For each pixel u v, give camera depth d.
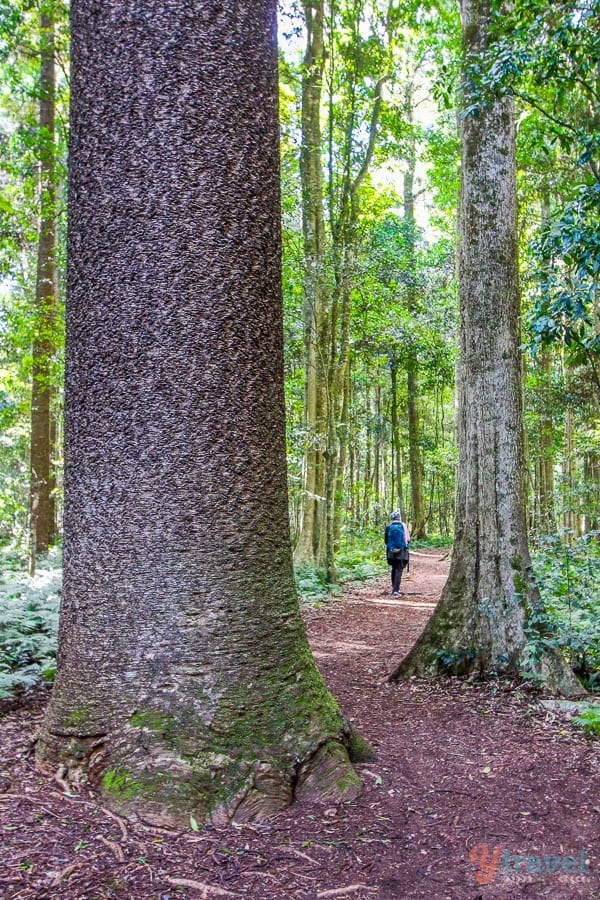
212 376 3.57
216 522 3.52
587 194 5.32
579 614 6.72
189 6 3.60
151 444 3.51
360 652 8.38
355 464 36.28
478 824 3.31
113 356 3.56
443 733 4.88
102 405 3.58
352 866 2.79
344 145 15.18
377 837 3.06
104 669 3.42
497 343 6.84
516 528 6.66
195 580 3.45
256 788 3.19
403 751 4.35
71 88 3.83
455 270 20.84
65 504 3.73
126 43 3.58
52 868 2.51
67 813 2.97
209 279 3.59
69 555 3.65
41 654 5.82
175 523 3.47
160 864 2.65
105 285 3.59
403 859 2.90
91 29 3.66
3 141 14.01
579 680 6.21
